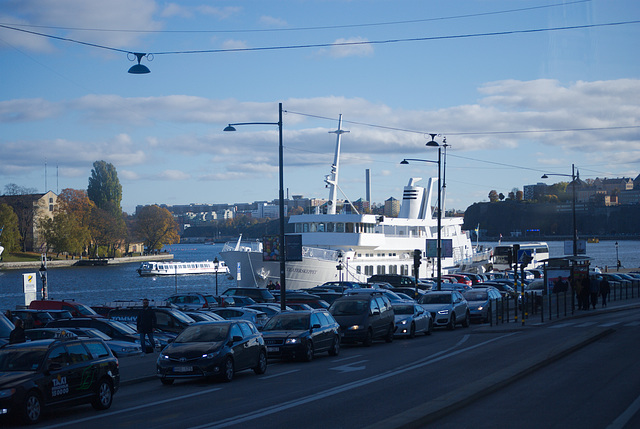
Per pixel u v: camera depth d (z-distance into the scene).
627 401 14.04
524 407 13.55
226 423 12.98
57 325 28.23
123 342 26.62
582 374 18.05
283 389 17.73
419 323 34.91
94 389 15.03
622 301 56.75
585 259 47.16
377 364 22.88
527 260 37.84
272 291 51.31
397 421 11.53
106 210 162.38
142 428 12.80
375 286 53.03
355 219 63.53
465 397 14.04
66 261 153.62
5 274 128.62
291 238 39.59
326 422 12.80
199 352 19.14
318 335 25.31
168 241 174.38
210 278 127.44
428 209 78.25
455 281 65.00
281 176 34.59
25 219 148.00
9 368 13.84
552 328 34.72
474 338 31.88
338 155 66.50
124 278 124.88
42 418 14.45
